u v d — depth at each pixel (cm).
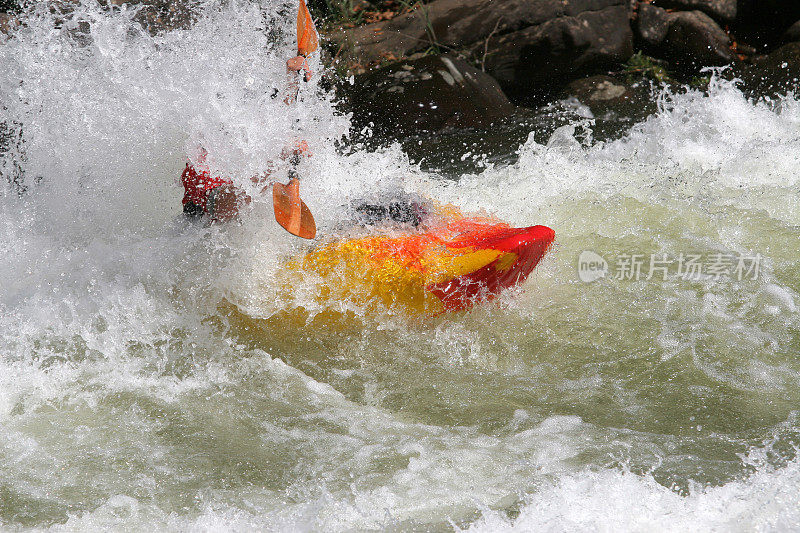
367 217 1441
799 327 1344
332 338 1361
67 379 1279
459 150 2800
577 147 2162
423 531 934
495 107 3145
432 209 1515
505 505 972
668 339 1338
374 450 1120
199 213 1478
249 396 1254
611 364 1293
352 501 1008
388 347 1348
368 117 3023
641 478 999
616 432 1128
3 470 1077
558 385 1256
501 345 1351
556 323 1395
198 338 1366
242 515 984
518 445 1113
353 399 1250
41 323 1378
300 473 1073
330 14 3797
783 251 1581
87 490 1040
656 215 1742
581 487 984
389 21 3606
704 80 3569
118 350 1339
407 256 1347
